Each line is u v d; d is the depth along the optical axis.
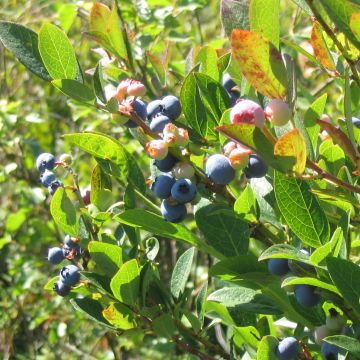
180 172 0.28
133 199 0.32
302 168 0.23
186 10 0.71
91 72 0.42
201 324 0.34
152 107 0.30
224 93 0.31
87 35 0.38
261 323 0.34
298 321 0.30
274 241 0.31
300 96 0.45
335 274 0.26
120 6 0.66
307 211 0.27
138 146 0.71
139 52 0.60
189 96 0.30
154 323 0.32
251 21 0.26
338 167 0.29
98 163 0.32
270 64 0.24
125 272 0.30
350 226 0.31
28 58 0.31
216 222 0.31
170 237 0.31
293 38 0.55
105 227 0.51
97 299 0.33
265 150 0.23
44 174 0.35
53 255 0.35
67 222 0.33
